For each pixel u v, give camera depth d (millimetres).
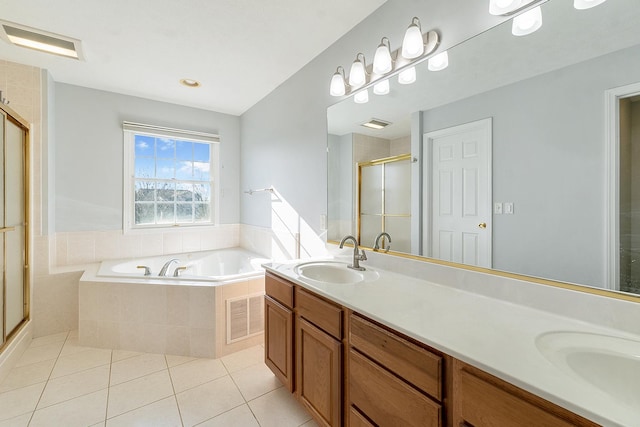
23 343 2211
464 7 1349
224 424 1523
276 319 1766
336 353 1271
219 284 2215
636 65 906
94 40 2100
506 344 845
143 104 3223
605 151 963
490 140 1272
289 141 2748
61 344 2361
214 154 3701
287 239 2801
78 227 2900
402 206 1678
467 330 941
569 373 715
